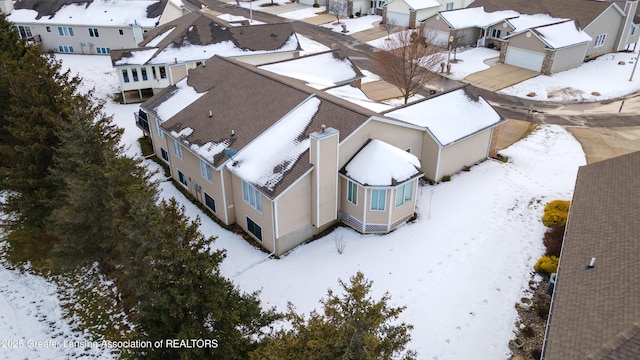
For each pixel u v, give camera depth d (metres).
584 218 17.58
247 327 15.09
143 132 35.25
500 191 26.55
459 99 29.73
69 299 21.17
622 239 15.23
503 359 16.64
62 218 19.30
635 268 13.58
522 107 38.69
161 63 39.78
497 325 18.02
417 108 28.25
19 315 20.20
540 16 51.31
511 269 20.78
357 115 23.03
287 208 21.48
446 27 53.22
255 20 65.44
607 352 10.71
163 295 13.05
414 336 17.59
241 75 28.72
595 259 14.91
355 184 22.45
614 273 13.82
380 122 23.84
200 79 30.34
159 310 13.48
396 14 59.72
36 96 22.83
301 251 22.45
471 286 19.89
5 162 24.44
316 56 37.03
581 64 47.97
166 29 45.06
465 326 18.02
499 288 19.77
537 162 29.83
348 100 28.22
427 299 19.30
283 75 31.83
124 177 18.64
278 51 43.34
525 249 21.98
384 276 20.56
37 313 20.36
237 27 43.69
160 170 30.59
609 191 18.56
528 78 44.53
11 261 23.67
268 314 15.41
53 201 21.48
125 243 16.91
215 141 24.72
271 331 15.87
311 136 20.66
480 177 28.14
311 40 56.47
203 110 27.39
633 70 43.53
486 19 53.84
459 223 23.88
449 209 25.03
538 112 37.72
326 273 20.92
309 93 25.11
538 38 44.75
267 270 21.30
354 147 23.12
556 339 12.38
